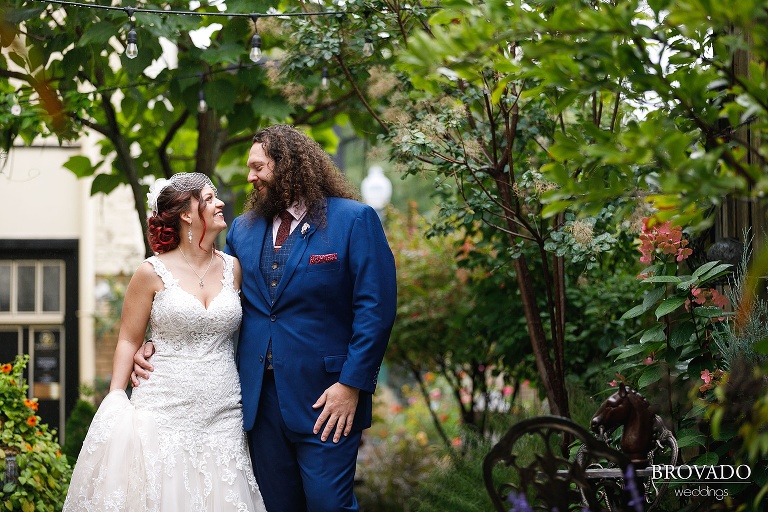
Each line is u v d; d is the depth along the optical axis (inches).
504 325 192.7
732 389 102.7
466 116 156.9
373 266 127.6
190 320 127.7
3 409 160.6
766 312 116.2
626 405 109.0
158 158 224.5
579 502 100.3
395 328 253.3
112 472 121.2
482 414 245.0
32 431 164.1
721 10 71.0
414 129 147.8
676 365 128.1
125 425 123.6
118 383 128.6
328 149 243.0
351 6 157.6
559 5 79.3
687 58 89.4
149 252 199.2
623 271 188.5
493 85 142.6
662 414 129.6
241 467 127.6
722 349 114.1
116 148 200.7
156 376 128.1
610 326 179.2
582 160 83.0
